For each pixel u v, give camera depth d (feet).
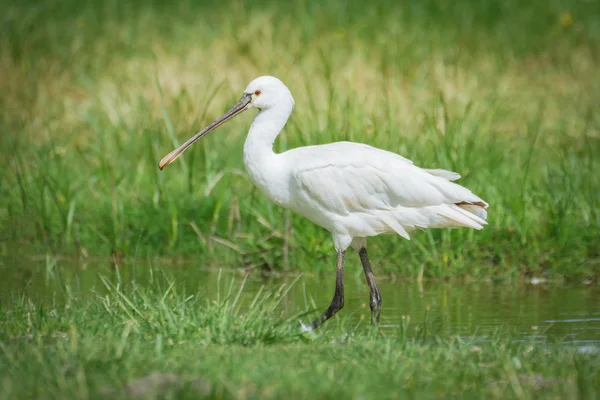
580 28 85.56
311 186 36.22
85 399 24.39
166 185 52.60
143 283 42.96
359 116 55.47
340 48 77.82
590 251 46.44
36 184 53.57
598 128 63.52
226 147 58.44
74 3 86.74
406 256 46.83
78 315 33.81
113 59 76.38
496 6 89.81
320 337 32.42
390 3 88.48
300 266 46.93
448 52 79.00
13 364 27.55
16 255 49.19
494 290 43.37
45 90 70.90
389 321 36.99
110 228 50.21
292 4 87.25
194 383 25.41
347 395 25.08
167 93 69.36
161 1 88.99
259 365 27.58
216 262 48.11
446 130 53.47
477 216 36.32
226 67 75.41
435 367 28.60
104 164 54.80
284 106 37.60
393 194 36.06
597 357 30.35
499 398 26.08
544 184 51.42
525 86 73.36
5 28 79.15
